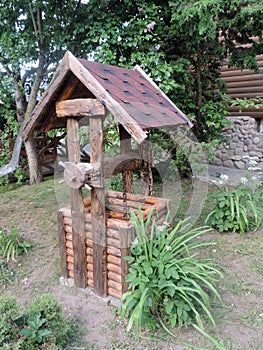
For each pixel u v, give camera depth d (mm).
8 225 3787
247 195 3494
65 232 2455
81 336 1964
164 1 4531
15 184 6086
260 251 2898
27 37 4883
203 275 2143
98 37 4281
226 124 4953
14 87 5473
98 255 2215
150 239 2129
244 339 1885
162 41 4641
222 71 6137
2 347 1604
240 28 4133
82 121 2191
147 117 1981
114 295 2250
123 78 2354
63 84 2096
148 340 1907
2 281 2619
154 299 1979
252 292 2328
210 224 3445
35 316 1821
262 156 5871
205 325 1999
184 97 4875
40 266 2846
